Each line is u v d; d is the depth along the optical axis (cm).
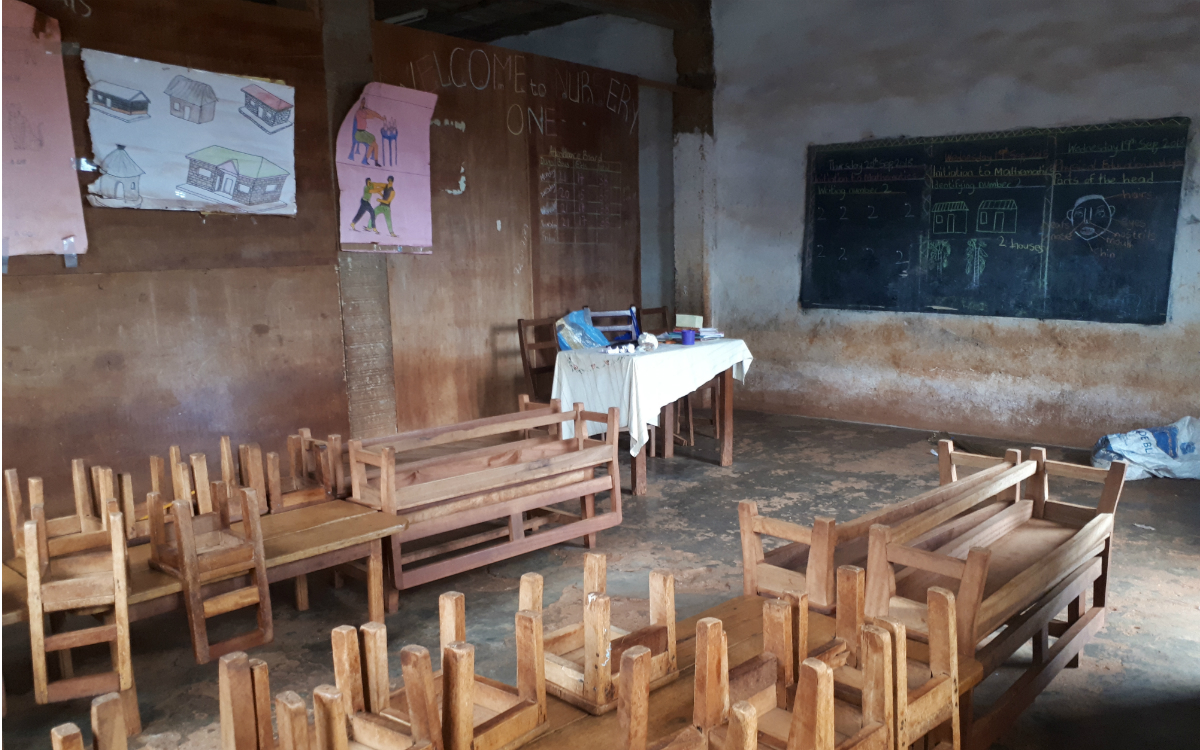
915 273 684
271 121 480
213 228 462
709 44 771
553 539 384
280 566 278
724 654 143
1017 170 627
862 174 702
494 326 638
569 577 372
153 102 429
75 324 410
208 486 311
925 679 181
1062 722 253
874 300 709
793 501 485
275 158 485
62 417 409
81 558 265
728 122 773
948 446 323
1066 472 308
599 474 541
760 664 161
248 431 486
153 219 436
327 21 507
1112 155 587
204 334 461
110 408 426
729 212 785
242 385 482
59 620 271
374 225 541
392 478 322
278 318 496
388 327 563
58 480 409
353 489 339
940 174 662
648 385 487
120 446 431
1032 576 231
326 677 283
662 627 177
